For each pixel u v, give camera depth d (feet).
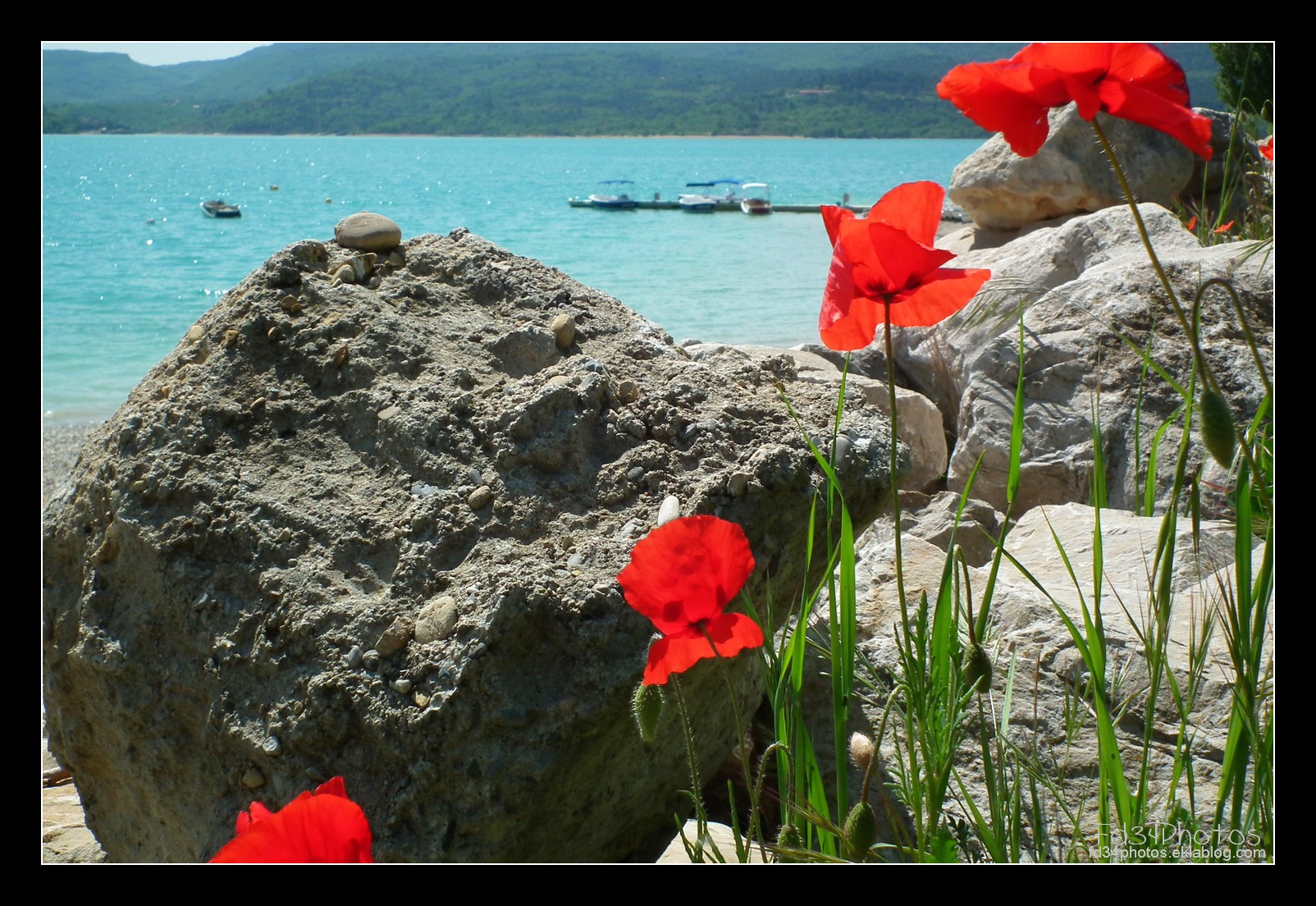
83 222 124.67
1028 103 4.84
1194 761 7.17
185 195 167.22
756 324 53.36
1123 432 14.19
